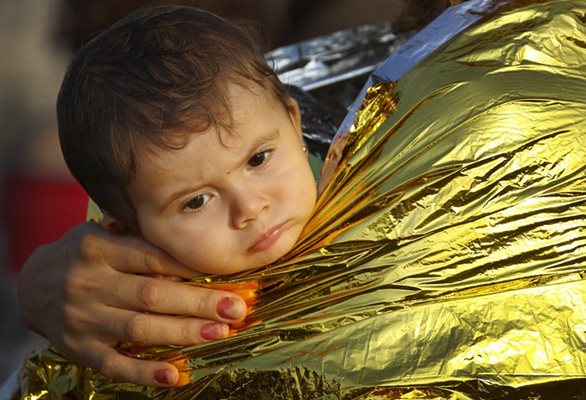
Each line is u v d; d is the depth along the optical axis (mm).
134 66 2359
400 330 2299
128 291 2447
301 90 3172
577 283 2346
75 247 2549
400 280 2350
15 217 5523
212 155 2287
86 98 2379
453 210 2377
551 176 2391
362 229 2385
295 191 2365
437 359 2262
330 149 2502
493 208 2375
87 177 2457
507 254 2359
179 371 2391
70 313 2508
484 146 2400
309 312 2365
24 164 5582
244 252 2369
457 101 2451
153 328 2406
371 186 2412
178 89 2303
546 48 2523
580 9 2580
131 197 2391
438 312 2312
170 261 2461
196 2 3711
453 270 2352
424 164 2406
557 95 2449
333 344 2301
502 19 2568
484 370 2248
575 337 2293
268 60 2729
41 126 5703
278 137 2355
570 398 2266
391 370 2258
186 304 2396
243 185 2320
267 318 2393
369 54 3451
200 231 2350
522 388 2242
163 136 2277
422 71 2518
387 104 2518
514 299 2322
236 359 2359
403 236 2371
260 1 4371
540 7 2578
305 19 4473
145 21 2455
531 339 2283
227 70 2330
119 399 2457
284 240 2375
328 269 2383
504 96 2443
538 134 2406
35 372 2648
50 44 5777
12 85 5887
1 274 5641
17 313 5754
